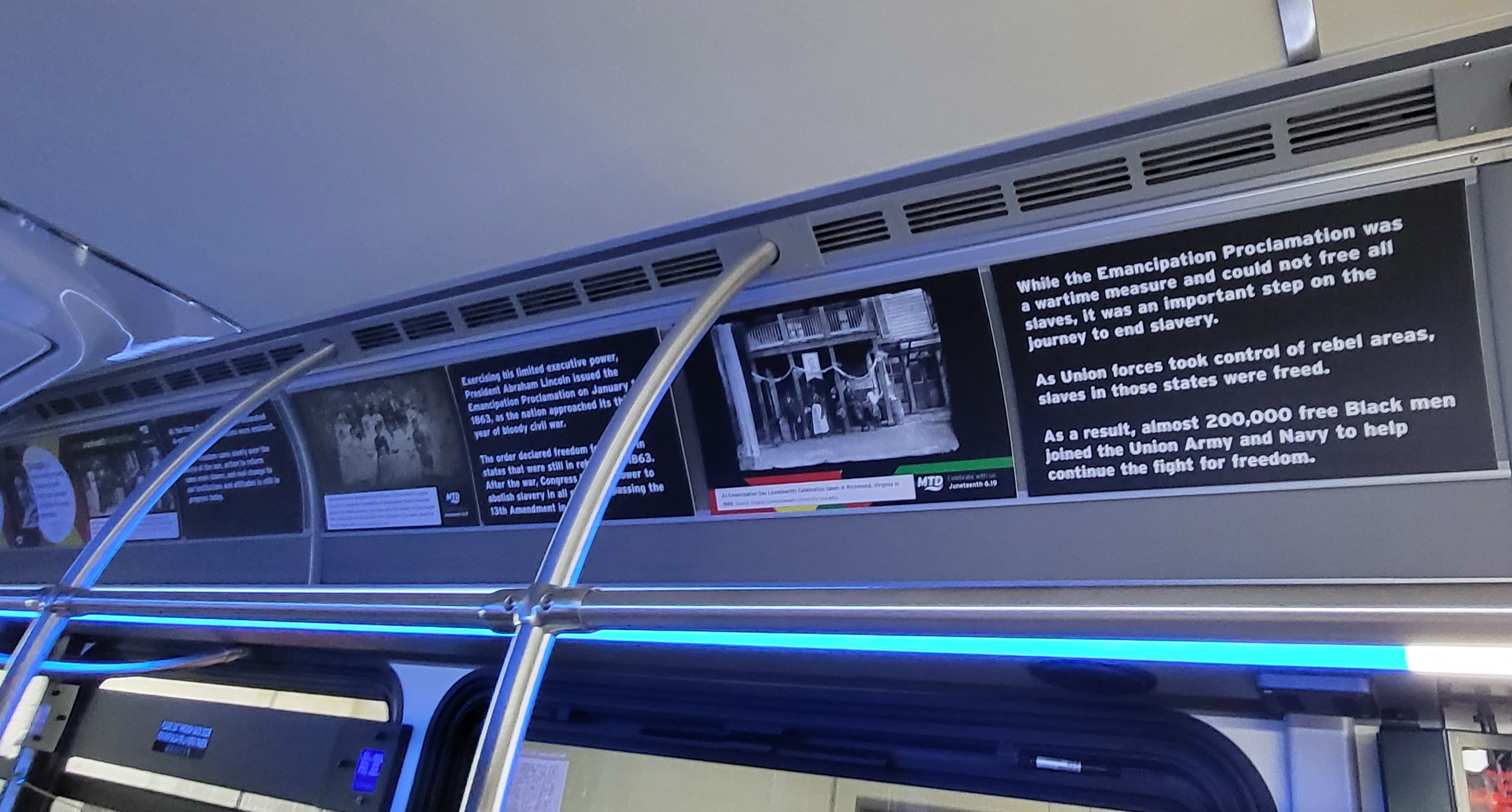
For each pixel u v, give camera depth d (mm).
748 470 2271
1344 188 1567
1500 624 1194
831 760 2287
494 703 1680
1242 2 1259
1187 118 1533
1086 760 2074
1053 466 1979
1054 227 1763
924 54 1366
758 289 2049
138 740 3256
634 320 2205
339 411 2787
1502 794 1647
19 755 3354
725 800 2365
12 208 1905
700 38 1354
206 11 1355
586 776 2555
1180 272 1737
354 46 1412
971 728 2174
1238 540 1887
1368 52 1367
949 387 2006
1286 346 1727
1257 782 1886
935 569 2184
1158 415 1866
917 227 1832
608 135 1607
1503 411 1621
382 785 2703
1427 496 1718
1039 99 1481
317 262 2146
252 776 2951
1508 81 1375
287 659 3102
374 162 1723
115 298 2316
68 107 1581
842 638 2039
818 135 1592
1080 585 1465
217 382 2893
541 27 1349
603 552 2547
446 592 1904
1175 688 1953
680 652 2418
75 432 3359
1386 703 1791
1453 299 1587
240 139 1665
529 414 2484
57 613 2445
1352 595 1294
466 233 1990
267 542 3152
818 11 1288
